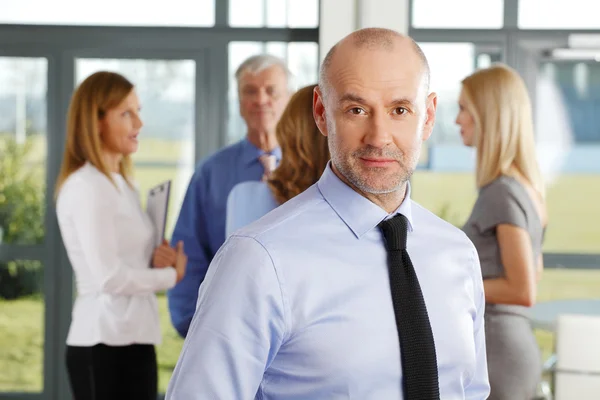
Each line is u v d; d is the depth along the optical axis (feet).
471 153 15.74
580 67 15.84
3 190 16.28
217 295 4.67
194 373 4.63
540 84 15.90
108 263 10.85
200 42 15.96
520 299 9.91
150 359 11.23
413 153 4.71
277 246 4.75
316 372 4.73
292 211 4.95
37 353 16.33
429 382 4.78
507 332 9.87
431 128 5.05
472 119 10.64
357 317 4.78
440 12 15.83
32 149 16.28
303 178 8.63
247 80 14.34
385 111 4.63
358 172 4.70
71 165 11.21
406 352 4.78
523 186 10.21
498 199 10.10
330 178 5.01
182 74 15.94
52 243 16.28
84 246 10.90
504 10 15.81
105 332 10.78
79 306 10.98
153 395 11.28
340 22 15.70
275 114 14.23
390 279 4.89
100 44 16.10
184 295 13.56
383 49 4.63
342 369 4.72
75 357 10.93
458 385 5.12
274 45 15.89
